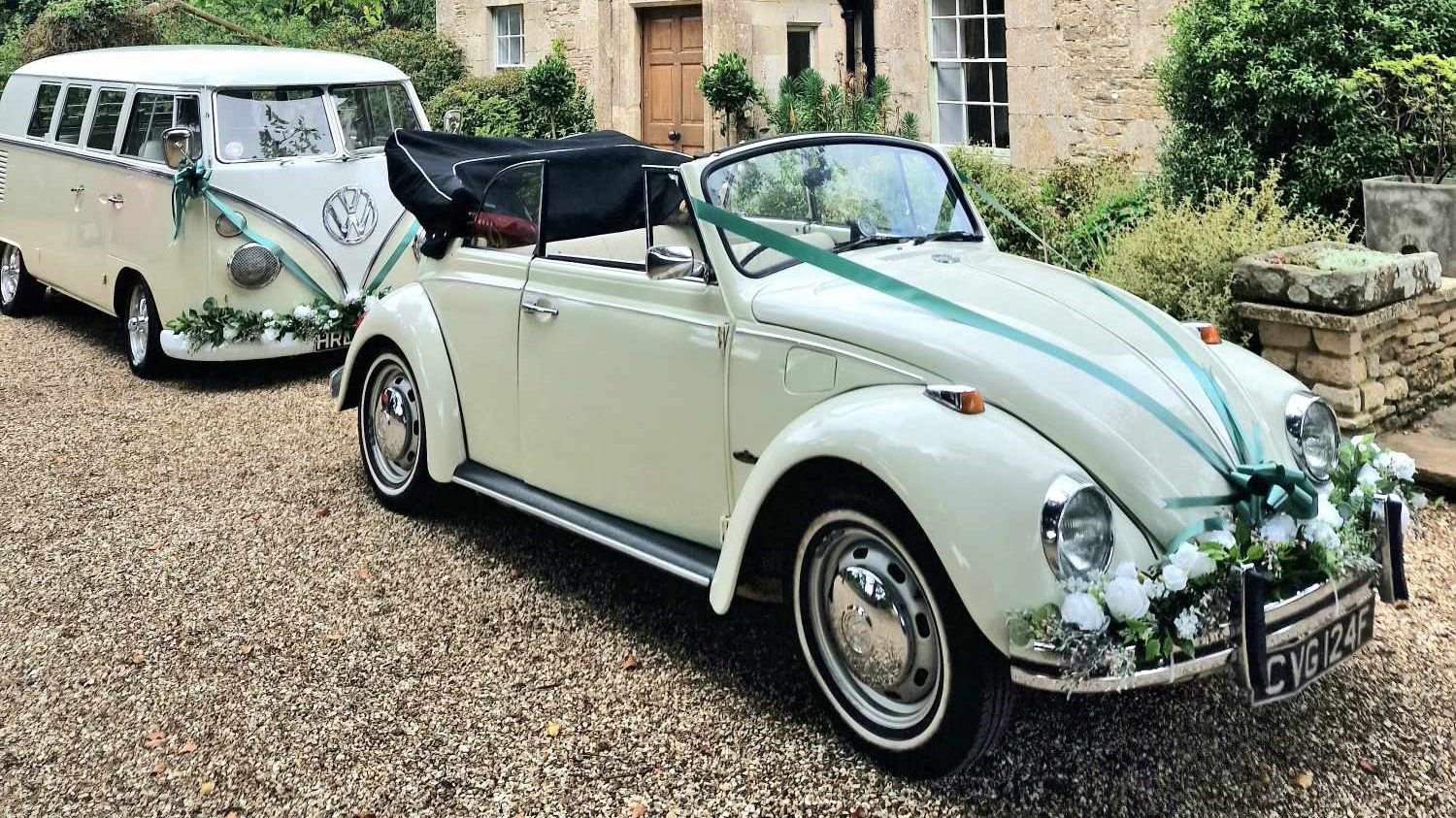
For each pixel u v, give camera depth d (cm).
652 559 372
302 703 351
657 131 1274
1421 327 531
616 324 386
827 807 294
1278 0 656
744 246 359
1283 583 287
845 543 314
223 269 694
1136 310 351
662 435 376
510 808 298
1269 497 286
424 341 475
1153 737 319
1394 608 388
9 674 374
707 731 330
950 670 282
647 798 300
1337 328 486
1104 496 273
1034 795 296
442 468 468
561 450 420
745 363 344
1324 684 344
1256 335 527
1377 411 504
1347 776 299
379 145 762
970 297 335
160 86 725
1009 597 266
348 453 594
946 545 272
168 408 683
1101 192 783
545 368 419
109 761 325
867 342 318
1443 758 305
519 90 1344
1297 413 320
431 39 1498
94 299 805
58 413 675
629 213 453
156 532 492
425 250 479
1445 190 575
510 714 342
